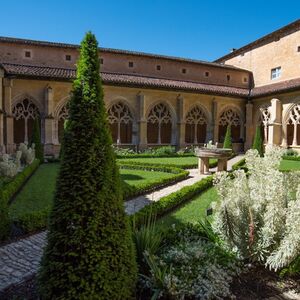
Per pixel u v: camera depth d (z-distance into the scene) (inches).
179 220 259.6
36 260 178.7
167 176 464.4
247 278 157.0
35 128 735.1
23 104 887.1
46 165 699.4
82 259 112.5
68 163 116.4
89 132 117.0
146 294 134.6
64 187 115.8
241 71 1277.1
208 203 322.7
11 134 837.2
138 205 320.5
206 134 1125.7
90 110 118.1
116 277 116.6
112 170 122.0
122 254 119.9
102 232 115.5
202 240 185.5
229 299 137.8
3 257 182.4
